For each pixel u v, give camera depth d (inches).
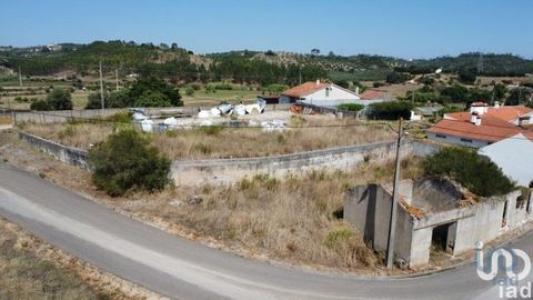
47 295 448.1
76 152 943.7
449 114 1831.9
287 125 1398.9
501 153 1097.4
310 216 724.0
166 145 1002.7
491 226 732.0
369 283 550.9
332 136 1250.0
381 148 1213.1
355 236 667.4
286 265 570.3
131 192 791.1
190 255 576.7
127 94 2145.7
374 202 650.2
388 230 626.8
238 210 725.9
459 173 773.3
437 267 621.9
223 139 1120.2
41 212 698.2
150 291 489.1
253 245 617.0
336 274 563.2
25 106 2122.3
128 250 580.1
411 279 575.8
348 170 1091.9
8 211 694.5
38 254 557.6
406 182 743.7
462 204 695.1
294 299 494.3
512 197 778.2
